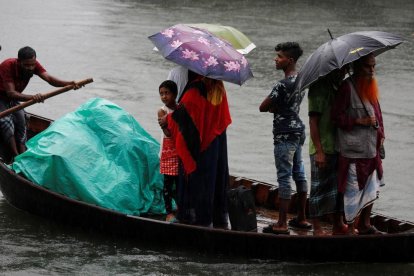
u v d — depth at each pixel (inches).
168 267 541.0
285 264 538.9
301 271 534.3
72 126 621.3
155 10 1774.1
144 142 620.7
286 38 1459.2
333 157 536.4
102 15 1684.3
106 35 1459.2
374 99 529.7
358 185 529.0
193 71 532.1
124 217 566.6
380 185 548.7
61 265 542.0
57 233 591.5
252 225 567.2
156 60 1275.8
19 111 680.4
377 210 689.6
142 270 536.4
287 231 567.2
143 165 616.1
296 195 615.2
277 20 1667.1
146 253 563.2
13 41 1376.7
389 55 1379.2
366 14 1788.9
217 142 558.9
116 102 1017.5
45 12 1692.9
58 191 606.9
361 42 516.7
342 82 527.5
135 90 1083.9
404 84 1172.5
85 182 597.9
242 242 542.0
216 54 537.3
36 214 613.6
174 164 580.7
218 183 572.4
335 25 1616.6
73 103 1009.5
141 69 1210.6
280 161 558.6
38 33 1454.2
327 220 603.2
